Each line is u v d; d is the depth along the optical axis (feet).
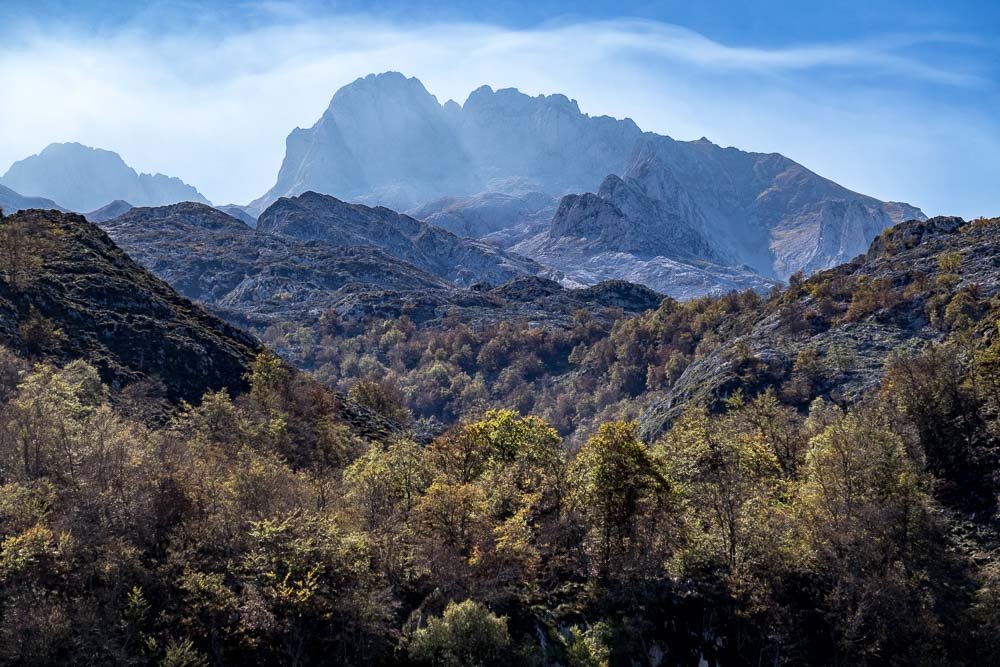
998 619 212.43
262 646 177.47
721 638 215.31
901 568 224.74
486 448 276.41
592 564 226.17
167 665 157.17
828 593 220.23
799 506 241.96
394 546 211.61
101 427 226.58
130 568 175.32
